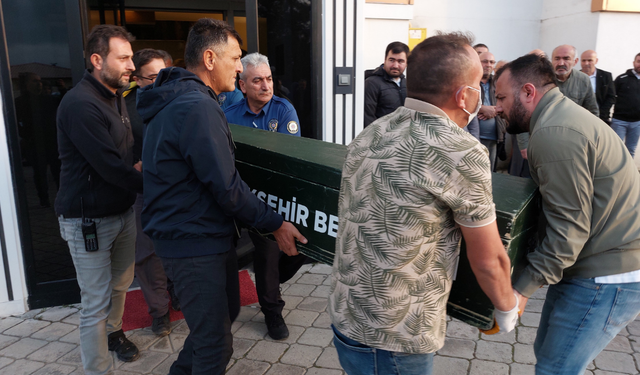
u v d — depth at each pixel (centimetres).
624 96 591
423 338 123
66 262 322
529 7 698
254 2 354
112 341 263
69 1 292
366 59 507
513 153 505
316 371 249
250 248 391
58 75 298
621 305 153
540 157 145
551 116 147
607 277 152
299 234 176
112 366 255
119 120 229
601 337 157
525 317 300
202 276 173
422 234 115
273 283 271
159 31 659
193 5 604
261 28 364
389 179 116
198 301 175
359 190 124
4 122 292
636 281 151
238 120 283
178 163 168
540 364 169
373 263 120
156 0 582
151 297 280
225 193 162
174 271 176
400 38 515
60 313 316
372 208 120
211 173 161
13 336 288
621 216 149
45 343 280
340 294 130
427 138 113
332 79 375
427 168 112
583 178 139
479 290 131
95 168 214
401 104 403
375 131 127
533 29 710
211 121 163
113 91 226
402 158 115
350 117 389
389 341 123
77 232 225
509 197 138
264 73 268
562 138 141
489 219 112
